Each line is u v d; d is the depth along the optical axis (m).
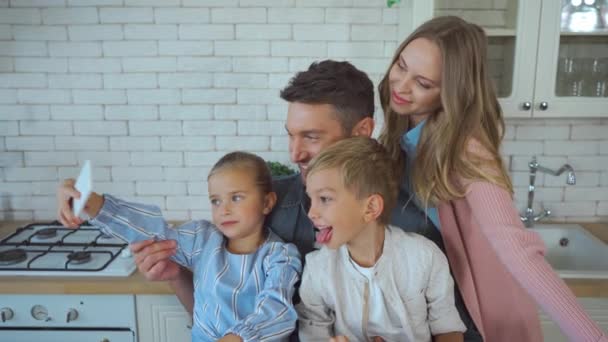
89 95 2.11
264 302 1.02
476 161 1.04
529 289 0.97
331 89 1.02
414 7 1.75
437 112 1.13
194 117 2.13
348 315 1.04
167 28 2.06
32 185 2.19
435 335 1.07
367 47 2.09
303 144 1.05
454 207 1.14
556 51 1.80
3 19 2.04
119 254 1.79
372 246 1.04
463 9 1.83
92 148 2.16
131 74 2.10
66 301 1.65
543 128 2.15
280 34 2.07
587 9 1.80
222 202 1.13
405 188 1.19
